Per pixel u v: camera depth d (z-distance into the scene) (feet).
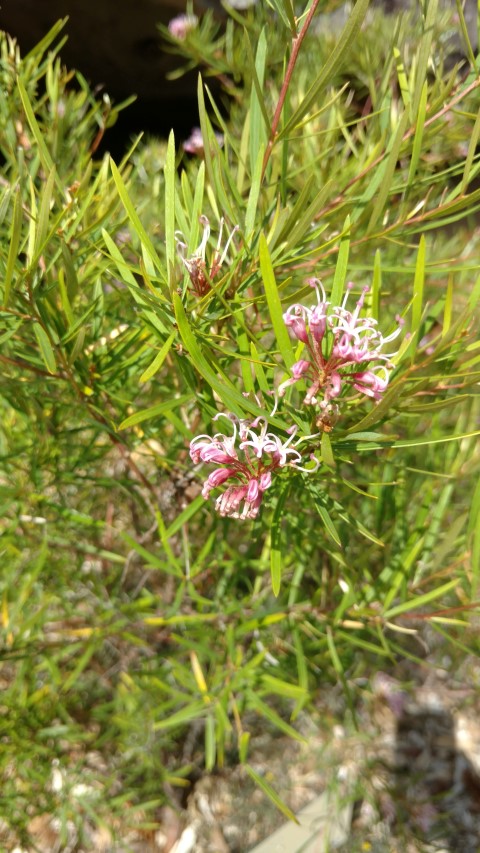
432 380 0.59
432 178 0.74
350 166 0.95
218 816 1.82
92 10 2.12
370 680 1.57
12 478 1.21
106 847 1.69
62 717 1.37
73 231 0.73
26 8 2.13
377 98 0.87
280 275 0.87
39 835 1.64
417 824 1.80
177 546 1.19
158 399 1.16
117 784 1.68
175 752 1.82
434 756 2.00
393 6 1.53
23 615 1.31
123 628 1.38
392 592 0.97
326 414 0.58
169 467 1.03
